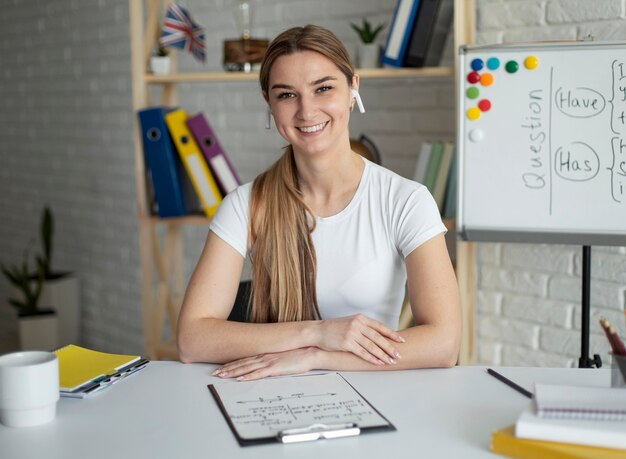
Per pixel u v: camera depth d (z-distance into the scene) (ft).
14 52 14.21
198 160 8.80
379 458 3.39
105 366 4.73
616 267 7.32
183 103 11.32
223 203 5.83
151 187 9.36
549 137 6.77
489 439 3.58
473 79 6.94
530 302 7.97
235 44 8.82
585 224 6.72
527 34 7.60
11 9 14.11
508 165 6.91
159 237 11.84
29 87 13.98
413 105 8.77
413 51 7.61
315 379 4.51
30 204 14.47
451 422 3.79
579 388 3.66
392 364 4.67
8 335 14.83
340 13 9.21
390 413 3.93
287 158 5.77
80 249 13.34
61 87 13.16
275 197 5.66
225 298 5.55
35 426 3.87
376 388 4.33
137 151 9.03
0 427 3.87
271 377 4.58
